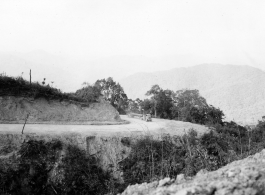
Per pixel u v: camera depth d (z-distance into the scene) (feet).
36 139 67.51
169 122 129.90
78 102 109.81
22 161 61.72
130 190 34.58
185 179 32.96
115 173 72.49
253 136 118.42
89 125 99.04
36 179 60.13
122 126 103.60
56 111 97.86
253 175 26.68
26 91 95.81
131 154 77.30
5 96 89.51
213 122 165.27
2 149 62.23
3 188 55.83
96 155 73.36
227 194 23.80
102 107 116.67
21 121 85.92
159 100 197.36
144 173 71.92
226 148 94.68
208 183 26.58
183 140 90.17
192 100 190.70
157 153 77.71
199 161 75.41
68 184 61.46
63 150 68.59
